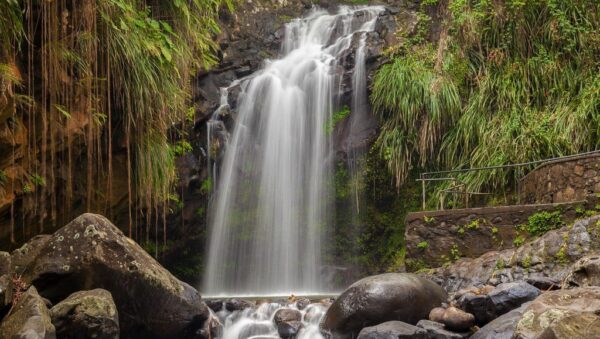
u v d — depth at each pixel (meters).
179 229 12.02
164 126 8.74
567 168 9.29
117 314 6.23
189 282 12.49
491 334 6.07
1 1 6.53
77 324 5.92
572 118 10.51
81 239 6.52
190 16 9.03
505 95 11.48
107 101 8.21
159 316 6.72
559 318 4.57
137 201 9.44
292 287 12.17
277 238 12.34
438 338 6.61
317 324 7.70
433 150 11.96
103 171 8.64
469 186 11.05
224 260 12.38
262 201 12.51
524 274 8.08
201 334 7.01
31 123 7.38
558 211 8.80
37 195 7.73
